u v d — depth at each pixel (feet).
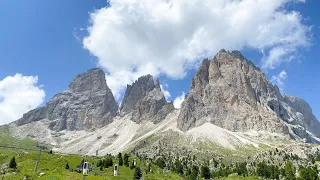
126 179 495.82
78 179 317.42
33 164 543.39
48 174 310.86
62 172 355.15
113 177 485.97
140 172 579.89
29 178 279.08
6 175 278.26
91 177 343.87
